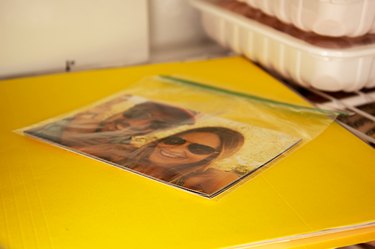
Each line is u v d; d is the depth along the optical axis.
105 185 0.41
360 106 0.57
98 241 0.34
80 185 0.41
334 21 0.50
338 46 0.54
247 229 0.35
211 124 0.51
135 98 0.59
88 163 0.44
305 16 0.54
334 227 0.36
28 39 0.67
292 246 0.35
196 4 0.76
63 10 0.68
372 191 0.40
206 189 0.40
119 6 0.71
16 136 0.50
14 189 0.40
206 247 0.34
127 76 0.66
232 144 0.47
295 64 0.59
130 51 0.75
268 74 0.67
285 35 0.59
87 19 0.70
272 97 0.59
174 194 0.39
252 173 0.42
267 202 0.38
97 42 0.72
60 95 0.60
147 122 0.52
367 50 0.53
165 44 0.82
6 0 0.64
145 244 0.34
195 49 0.84
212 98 0.59
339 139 0.48
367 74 0.56
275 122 0.51
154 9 0.79
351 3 0.49
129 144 0.47
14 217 0.37
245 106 0.56
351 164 0.44
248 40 0.67
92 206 0.38
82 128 0.51
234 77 0.66
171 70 0.69
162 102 0.57
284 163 0.43
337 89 0.58
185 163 0.43
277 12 0.59
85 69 0.73
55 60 0.70
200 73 0.67
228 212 0.37
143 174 0.42
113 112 0.55
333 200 0.39
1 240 0.35
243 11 0.70
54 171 0.43
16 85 0.63
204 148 0.46
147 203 0.38
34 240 0.35
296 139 0.48
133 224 0.36
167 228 0.35
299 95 0.59
